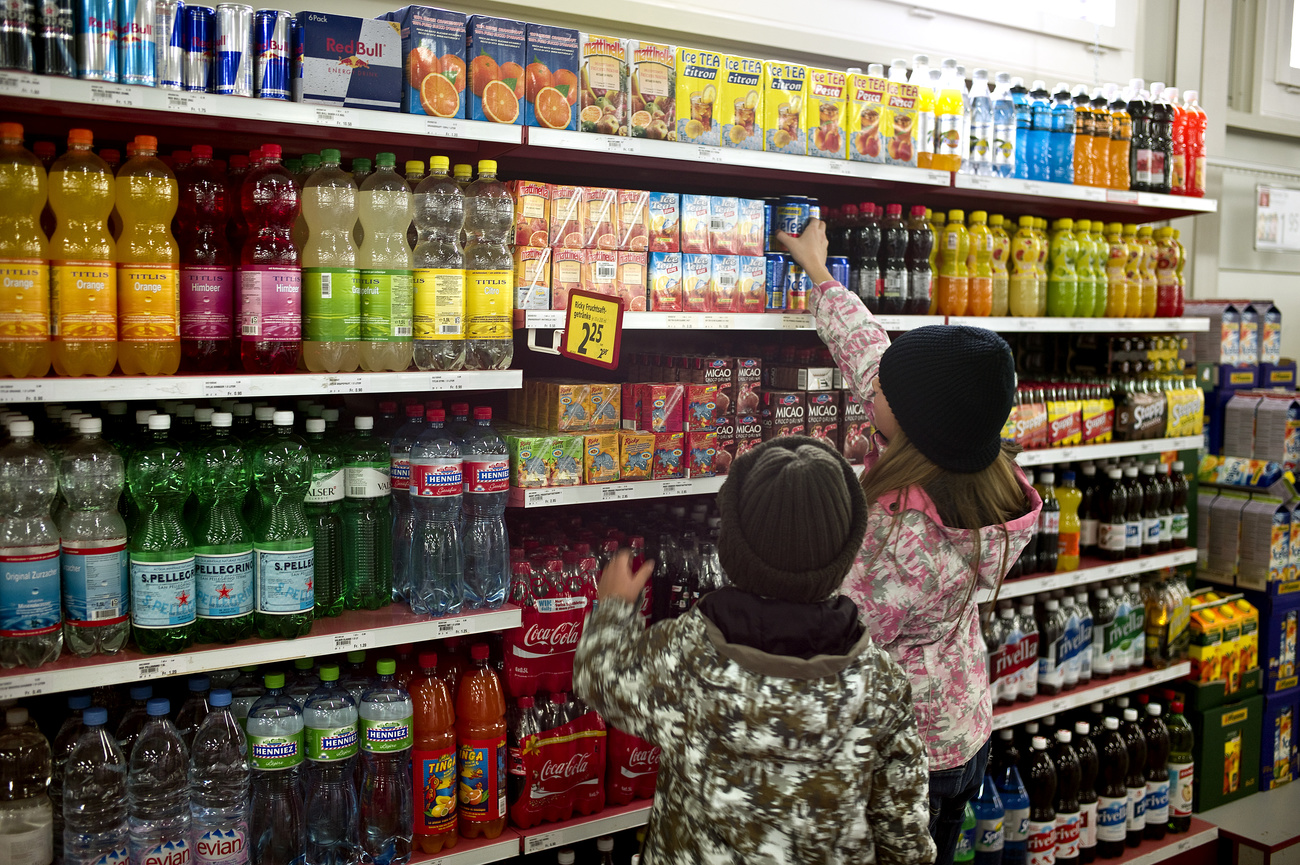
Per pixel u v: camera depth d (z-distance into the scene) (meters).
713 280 2.55
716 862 1.33
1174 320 3.51
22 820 1.87
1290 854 3.42
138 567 1.90
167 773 1.96
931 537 1.85
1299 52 4.82
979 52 3.75
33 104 1.88
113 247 1.88
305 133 2.21
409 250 2.29
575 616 2.41
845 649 1.29
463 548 2.30
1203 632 3.68
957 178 2.86
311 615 2.06
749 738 1.27
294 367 2.04
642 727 1.38
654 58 2.37
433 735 2.22
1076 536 3.34
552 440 2.33
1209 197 4.54
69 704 1.91
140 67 1.80
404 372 2.11
